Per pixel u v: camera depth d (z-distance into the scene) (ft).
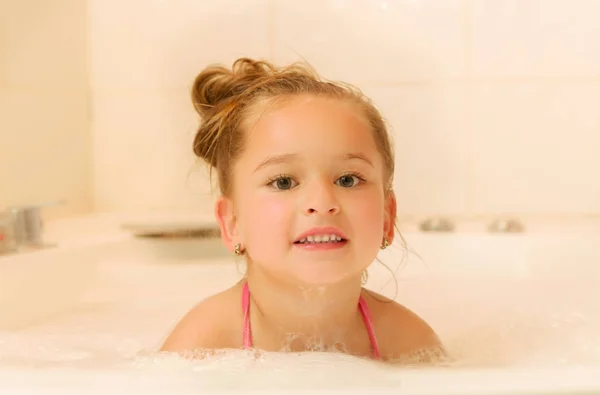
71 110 5.54
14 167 4.77
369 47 5.50
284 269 2.28
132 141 5.75
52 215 5.25
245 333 2.63
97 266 4.25
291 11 5.54
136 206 5.77
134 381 1.49
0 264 3.44
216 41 5.63
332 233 2.23
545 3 5.39
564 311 3.54
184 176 5.70
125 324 3.50
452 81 5.47
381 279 4.38
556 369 1.52
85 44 5.74
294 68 3.55
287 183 2.32
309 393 1.41
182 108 5.69
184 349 2.50
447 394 1.39
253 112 2.50
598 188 5.44
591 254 4.30
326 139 2.30
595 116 5.42
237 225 2.58
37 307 3.62
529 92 5.44
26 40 4.95
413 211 5.52
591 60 5.40
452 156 5.49
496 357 2.70
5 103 4.69
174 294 4.15
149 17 5.69
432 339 2.80
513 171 5.48
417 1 5.46
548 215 5.46
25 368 1.59
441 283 4.34
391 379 1.47
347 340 2.67
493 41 5.44
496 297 4.00
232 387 1.46
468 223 5.16
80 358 2.74
